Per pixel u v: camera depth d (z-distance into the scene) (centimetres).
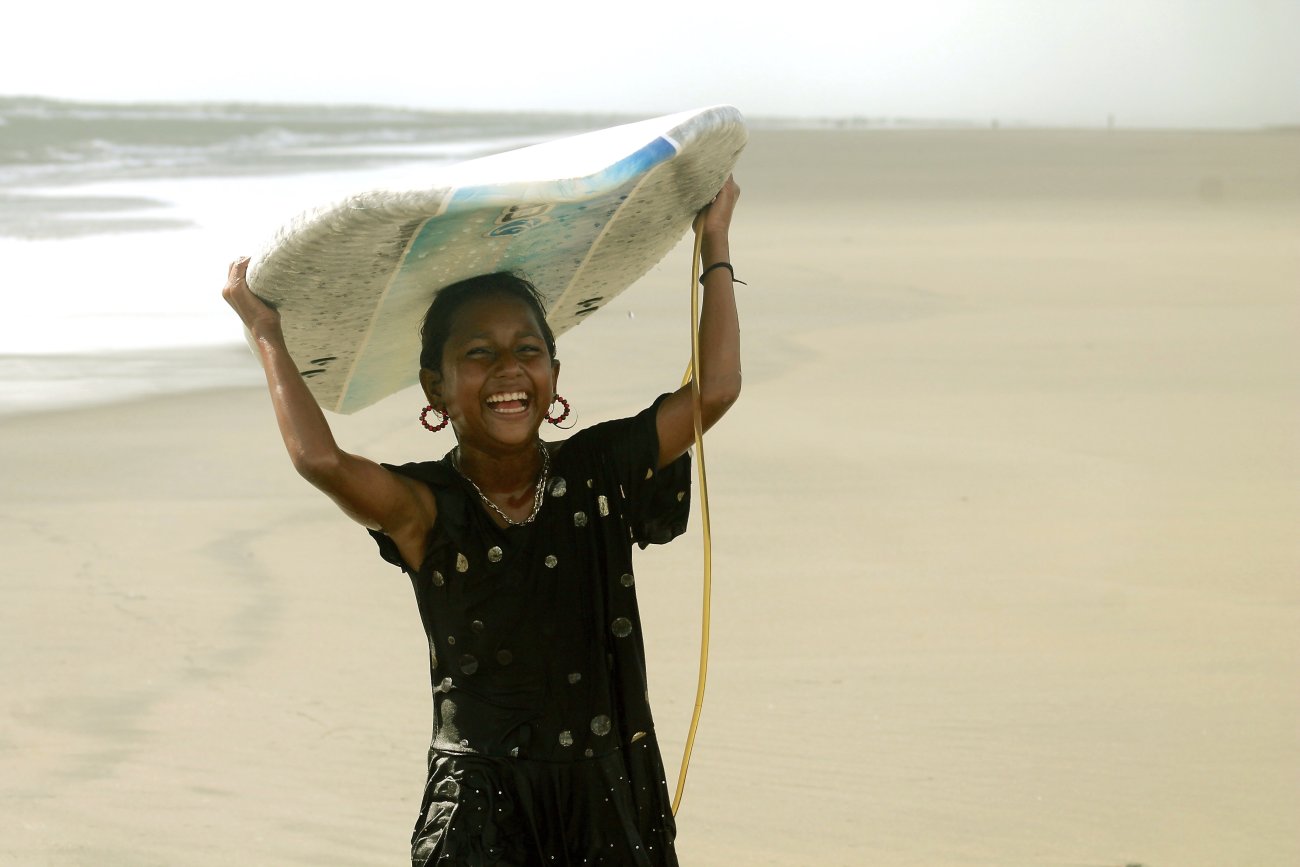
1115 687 487
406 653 529
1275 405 888
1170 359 1038
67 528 668
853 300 1361
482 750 266
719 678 499
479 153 4978
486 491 272
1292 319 1216
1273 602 559
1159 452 779
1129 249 1797
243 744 458
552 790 268
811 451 781
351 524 675
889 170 4056
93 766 444
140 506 704
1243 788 421
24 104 10769
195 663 518
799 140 7375
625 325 1215
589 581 272
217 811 418
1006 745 448
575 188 233
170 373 1039
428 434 828
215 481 748
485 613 268
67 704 485
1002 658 511
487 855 259
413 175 246
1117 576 589
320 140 6347
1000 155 5209
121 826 409
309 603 575
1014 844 394
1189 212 2403
